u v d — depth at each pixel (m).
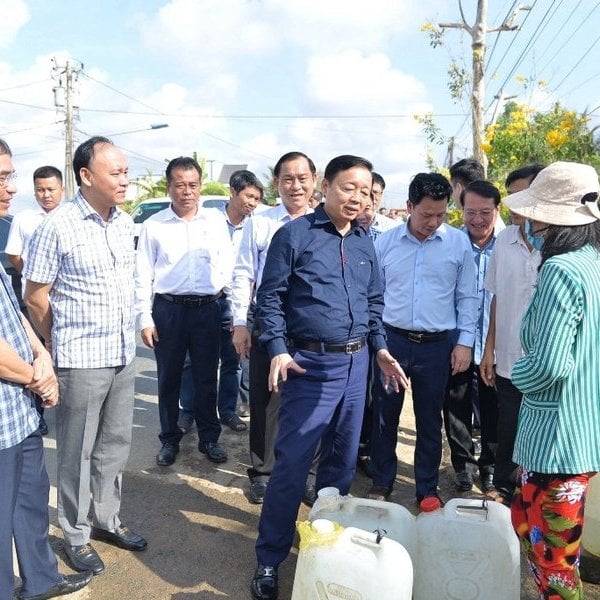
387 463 3.54
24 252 4.80
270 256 2.70
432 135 10.30
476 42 9.65
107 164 2.63
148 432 4.54
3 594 2.31
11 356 2.18
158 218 3.88
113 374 2.85
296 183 3.55
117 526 3.05
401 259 3.37
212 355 4.00
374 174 4.54
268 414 3.46
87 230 2.70
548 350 1.95
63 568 2.84
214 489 3.67
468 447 3.77
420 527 2.48
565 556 2.12
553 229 2.12
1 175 2.27
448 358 3.43
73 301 2.70
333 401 2.72
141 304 3.78
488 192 3.72
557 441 2.03
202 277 3.88
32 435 2.46
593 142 7.26
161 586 2.75
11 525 2.29
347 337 2.70
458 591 2.42
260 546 2.72
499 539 2.39
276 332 2.59
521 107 8.35
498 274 3.25
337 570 2.10
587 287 1.97
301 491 2.70
